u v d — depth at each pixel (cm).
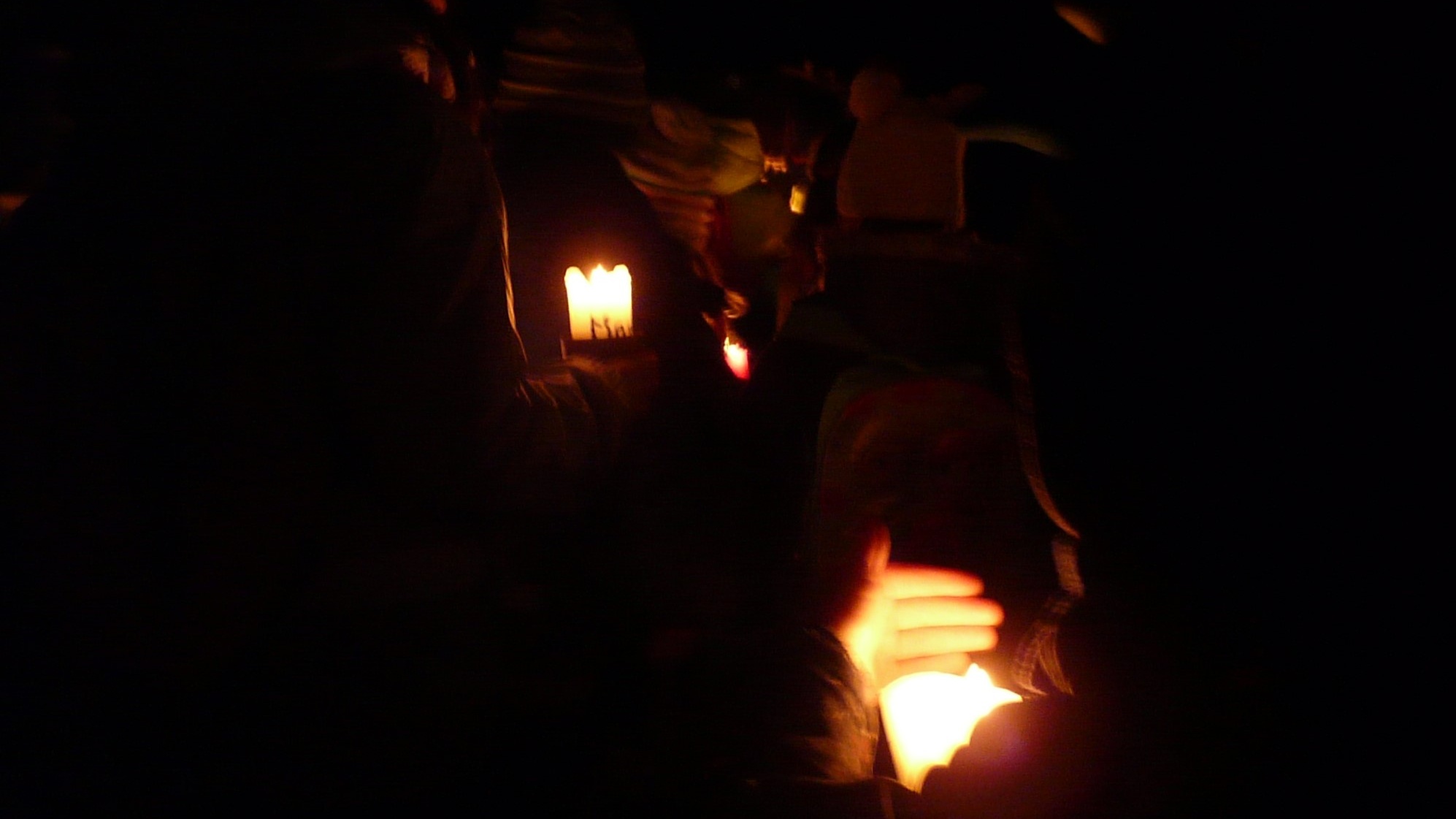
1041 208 119
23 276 137
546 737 165
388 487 141
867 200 258
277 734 137
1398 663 102
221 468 129
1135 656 117
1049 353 117
